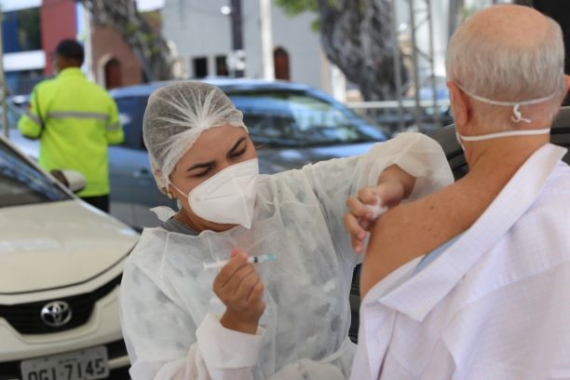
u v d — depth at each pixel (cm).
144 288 246
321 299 263
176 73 2422
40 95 772
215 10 2725
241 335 223
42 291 481
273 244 260
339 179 273
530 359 191
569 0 474
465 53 197
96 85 793
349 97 2523
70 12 3039
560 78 197
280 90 925
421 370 200
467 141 205
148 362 235
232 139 243
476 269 194
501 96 195
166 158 245
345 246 275
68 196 618
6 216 567
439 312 198
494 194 200
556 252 190
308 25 2552
